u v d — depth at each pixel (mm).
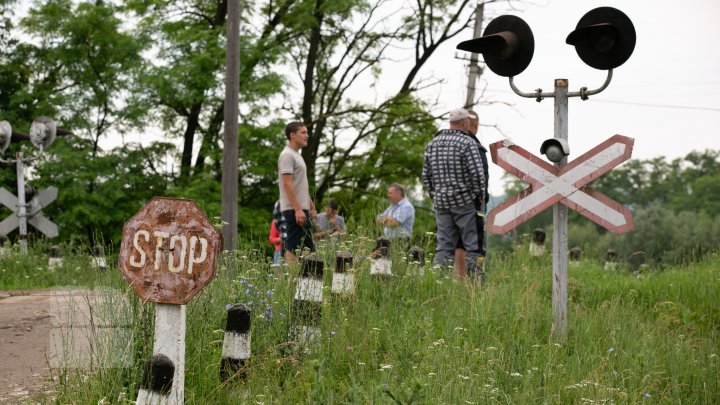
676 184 102750
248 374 5445
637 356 6543
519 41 7184
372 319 7074
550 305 8227
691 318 9289
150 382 4582
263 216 28141
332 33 31938
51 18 30516
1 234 18359
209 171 28969
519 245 12609
